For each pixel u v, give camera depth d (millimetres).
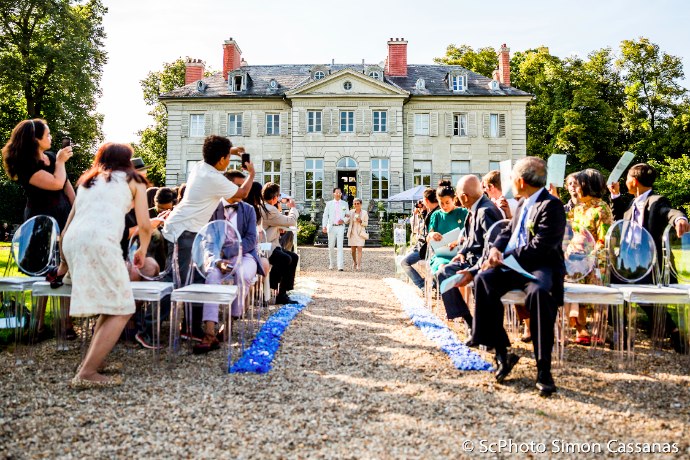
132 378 3807
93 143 33594
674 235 4715
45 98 26188
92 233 3609
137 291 4113
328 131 28828
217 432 2840
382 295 8406
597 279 4859
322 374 3936
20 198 26656
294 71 32312
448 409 3213
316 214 28125
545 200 4020
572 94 32438
